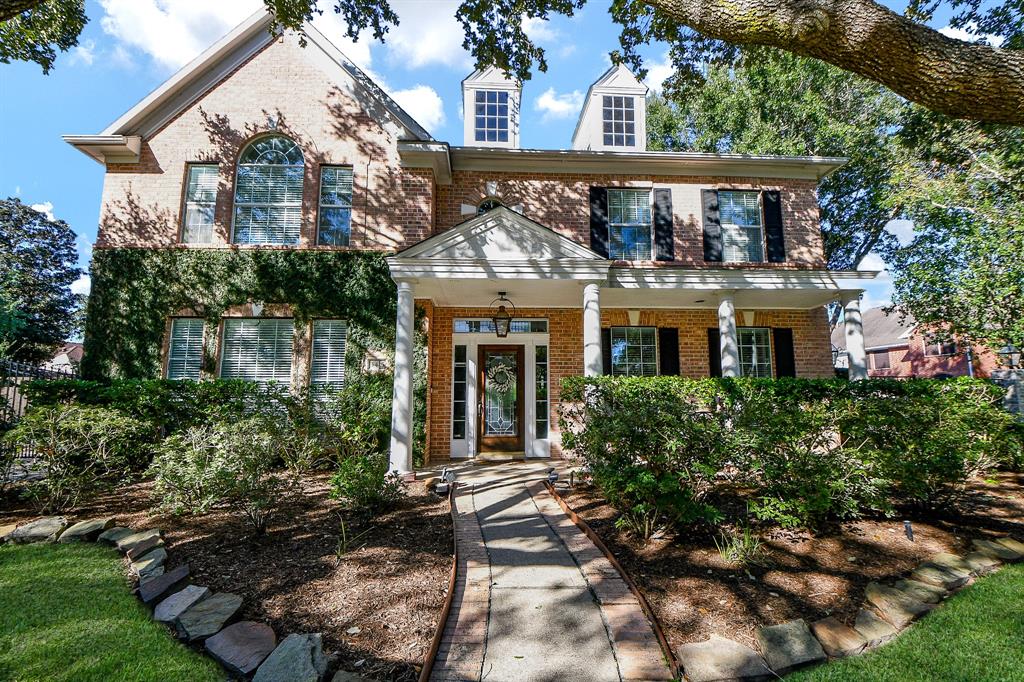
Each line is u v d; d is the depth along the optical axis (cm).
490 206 1130
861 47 309
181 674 275
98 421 593
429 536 494
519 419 1077
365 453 732
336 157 1036
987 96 291
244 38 1059
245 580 385
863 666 286
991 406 631
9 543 487
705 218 1147
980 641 308
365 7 764
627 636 310
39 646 298
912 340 2647
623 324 1133
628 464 509
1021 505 584
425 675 266
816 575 397
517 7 733
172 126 1040
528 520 551
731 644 299
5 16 391
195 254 995
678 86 905
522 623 329
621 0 738
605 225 1121
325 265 1001
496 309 1091
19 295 2545
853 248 2061
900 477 505
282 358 994
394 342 985
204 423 755
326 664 273
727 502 580
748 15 340
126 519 550
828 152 1806
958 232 1047
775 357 1148
